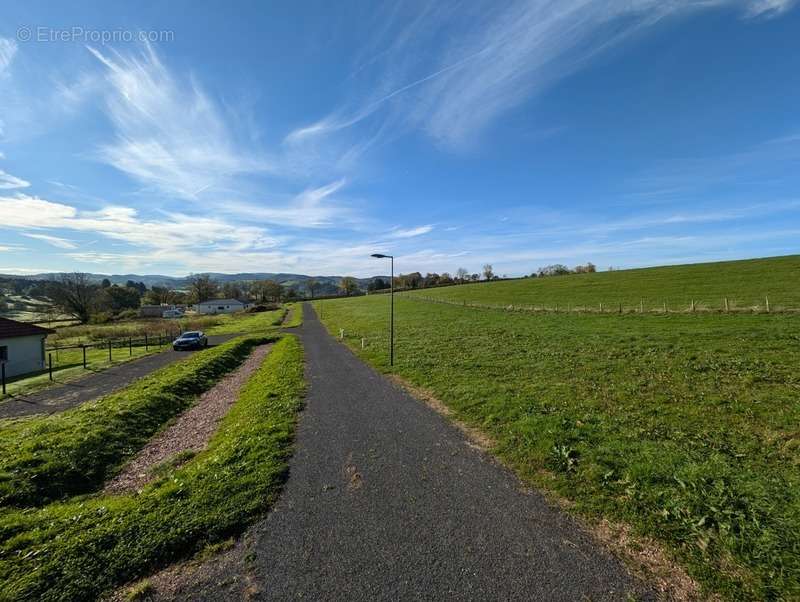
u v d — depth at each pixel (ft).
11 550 16.56
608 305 117.29
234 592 13.66
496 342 69.82
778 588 12.26
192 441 34.60
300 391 44.96
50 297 221.87
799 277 124.88
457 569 14.32
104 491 25.99
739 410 29.30
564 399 34.42
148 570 15.10
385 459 24.85
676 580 13.15
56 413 45.78
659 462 20.68
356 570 14.52
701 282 144.05
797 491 17.33
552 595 12.80
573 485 19.86
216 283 431.43
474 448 26.07
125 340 127.54
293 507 19.36
